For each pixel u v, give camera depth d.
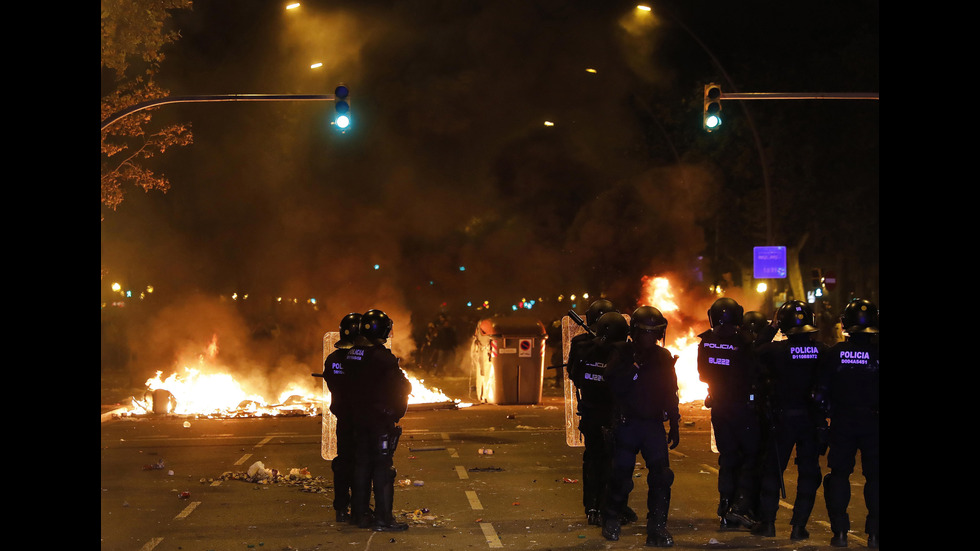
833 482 8.00
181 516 9.41
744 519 8.63
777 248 29.16
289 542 8.25
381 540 8.30
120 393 24.62
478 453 13.94
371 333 8.84
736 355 8.60
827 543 8.12
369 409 8.72
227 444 15.23
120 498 10.38
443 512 9.57
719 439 8.75
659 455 8.05
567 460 13.25
